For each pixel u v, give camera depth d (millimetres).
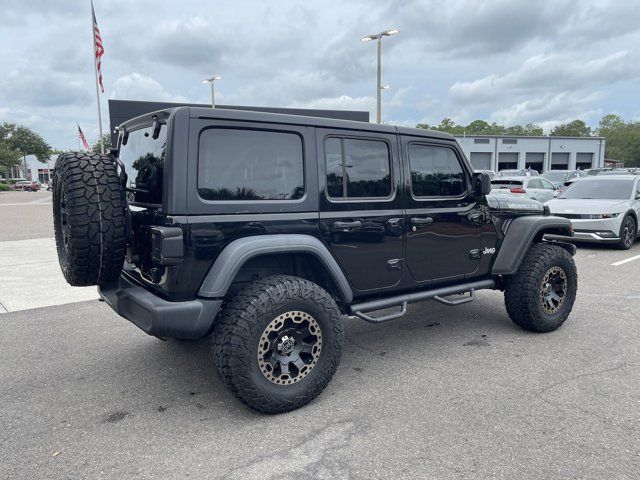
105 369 4086
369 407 3357
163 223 2986
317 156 3506
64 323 5371
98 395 3600
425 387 3668
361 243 3736
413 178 4094
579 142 56594
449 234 4301
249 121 3203
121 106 22906
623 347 4465
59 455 2812
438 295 4285
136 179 3545
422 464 2678
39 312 5797
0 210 23125
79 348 4586
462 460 2711
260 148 3270
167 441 2955
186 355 4387
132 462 2738
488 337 4797
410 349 4500
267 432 3047
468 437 2949
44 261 9008
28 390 3693
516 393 3537
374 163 3842
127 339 4832
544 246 4848
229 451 2838
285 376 3217
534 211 5062
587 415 3201
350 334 4957
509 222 4797
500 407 3326
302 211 3430
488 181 4355
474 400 3438
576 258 9219
